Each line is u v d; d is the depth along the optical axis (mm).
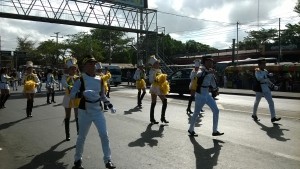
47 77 17156
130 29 34094
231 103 15781
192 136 8000
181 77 19875
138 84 14727
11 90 30984
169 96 20328
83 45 67500
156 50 37969
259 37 68062
